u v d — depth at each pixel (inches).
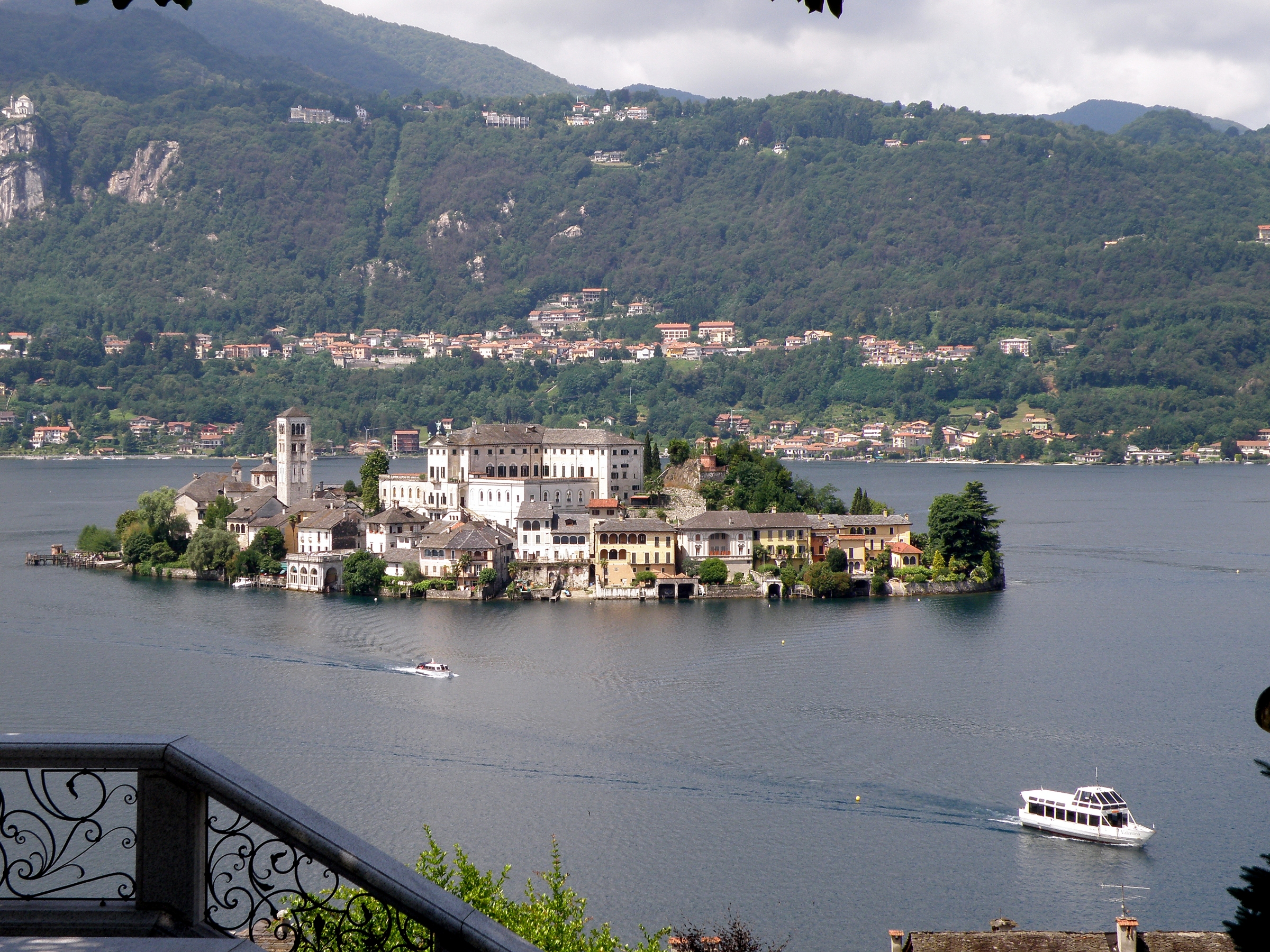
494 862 6624.0
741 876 6451.8
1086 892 6279.5
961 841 6988.2
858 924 5910.4
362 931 1457.9
